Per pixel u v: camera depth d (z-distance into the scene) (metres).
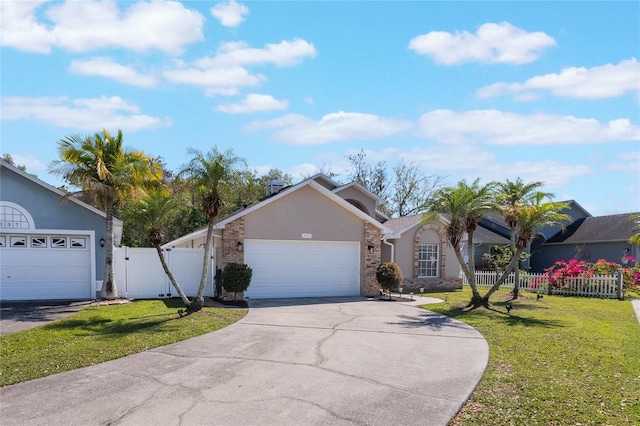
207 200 12.43
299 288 16.98
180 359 7.67
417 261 21.94
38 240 16.11
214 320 11.26
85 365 7.32
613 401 5.62
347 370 7.04
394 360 7.66
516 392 5.98
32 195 15.88
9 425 5.00
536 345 8.79
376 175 41.59
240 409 5.41
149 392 6.01
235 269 14.79
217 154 12.26
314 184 16.81
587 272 19.70
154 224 13.38
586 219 30.34
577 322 11.67
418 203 40.88
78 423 5.03
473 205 14.36
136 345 8.59
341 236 17.56
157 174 16.39
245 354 8.02
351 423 5.01
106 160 15.23
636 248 25.67
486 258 26.48
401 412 5.30
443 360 7.66
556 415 5.18
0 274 15.68
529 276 21.31
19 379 6.59
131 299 15.97
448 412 5.29
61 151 14.71
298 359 7.70
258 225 16.17
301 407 5.47
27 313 12.73
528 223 15.24
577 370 7.00
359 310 13.62
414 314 12.92
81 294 16.41
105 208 15.72
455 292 20.73
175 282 12.51
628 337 9.65
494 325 11.06
